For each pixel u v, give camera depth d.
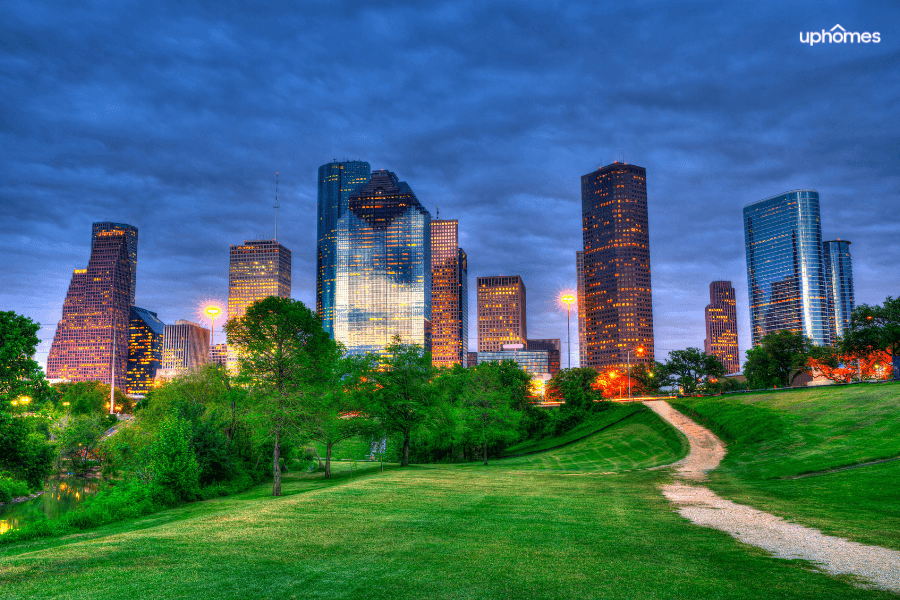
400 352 64.69
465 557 15.40
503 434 70.94
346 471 62.97
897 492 26.39
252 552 15.90
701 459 51.91
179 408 47.91
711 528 19.86
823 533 18.69
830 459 38.16
